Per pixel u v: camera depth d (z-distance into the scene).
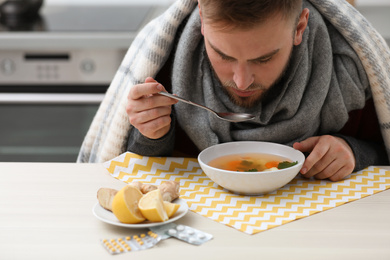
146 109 1.09
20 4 2.31
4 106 2.19
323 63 1.17
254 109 1.16
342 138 1.13
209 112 1.17
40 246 0.78
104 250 0.77
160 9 2.57
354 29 1.17
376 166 1.13
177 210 0.87
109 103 1.32
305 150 1.09
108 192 0.89
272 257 0.75
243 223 0.85
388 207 0.92
